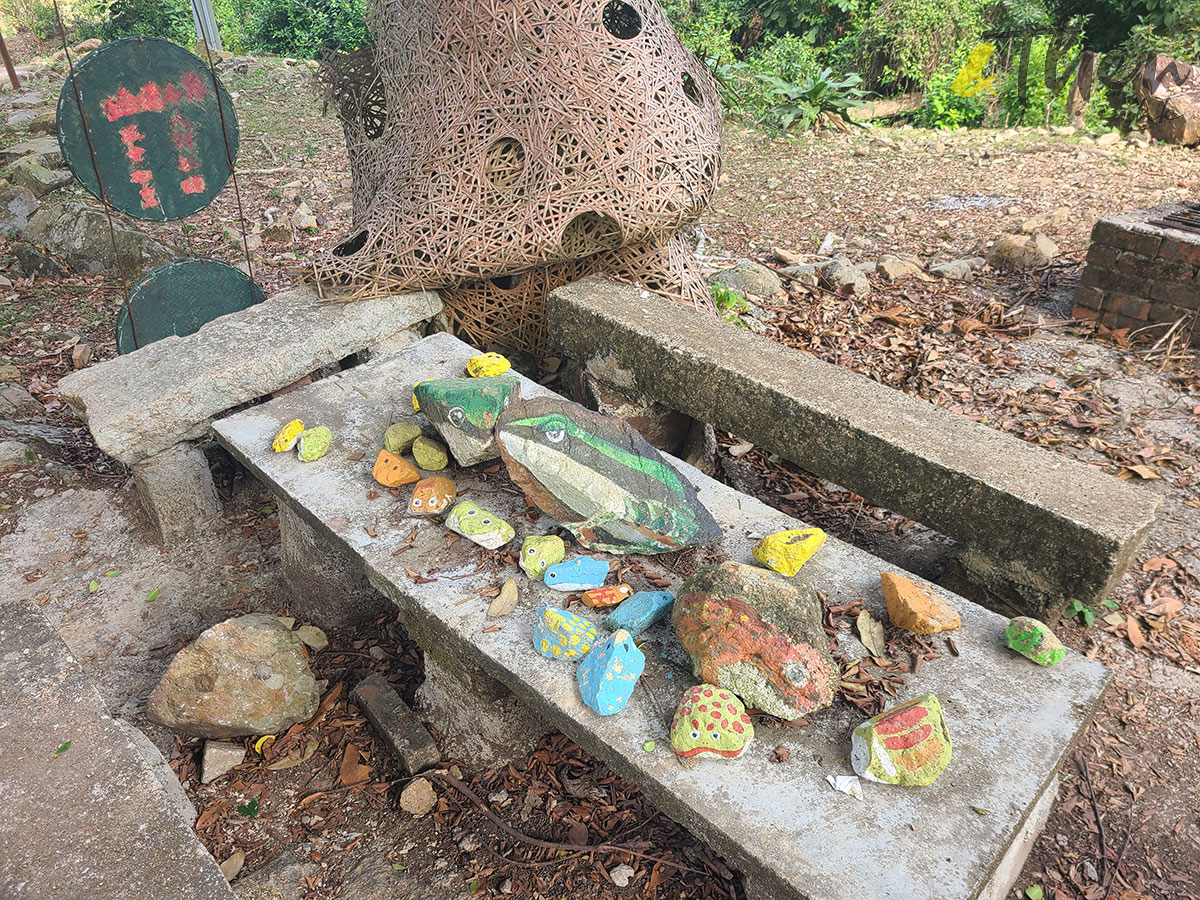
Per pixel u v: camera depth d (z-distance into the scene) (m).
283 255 6.45
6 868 1.72
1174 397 4.69
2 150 7.81
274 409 3.41
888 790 1.94
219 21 15.19
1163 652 3.17
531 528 2.80
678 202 3.94
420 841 2.64
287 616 3.46
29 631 2.28
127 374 3.66
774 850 1.80
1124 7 10.79
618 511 2.62
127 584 3.55
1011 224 7.17
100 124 3.75
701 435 4.18
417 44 3.95
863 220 7.58
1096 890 2.44
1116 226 5.14
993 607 3.02
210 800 2.77
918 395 4.77
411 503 2.82
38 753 1.96
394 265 4.02
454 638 2.43
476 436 2.88
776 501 4.11
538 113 3.75
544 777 2.83
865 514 3.99
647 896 2.46
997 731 2.08
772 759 2.03
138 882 1.71
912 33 12.26
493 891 2.48
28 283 5.89
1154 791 2.71
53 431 4.45
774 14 15.36
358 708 3.09
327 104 4.75
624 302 4.09
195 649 2.83
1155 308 5.16
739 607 2.17
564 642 2.27
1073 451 4.25
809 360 3.62
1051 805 2.60
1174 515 3.83
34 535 3.76
